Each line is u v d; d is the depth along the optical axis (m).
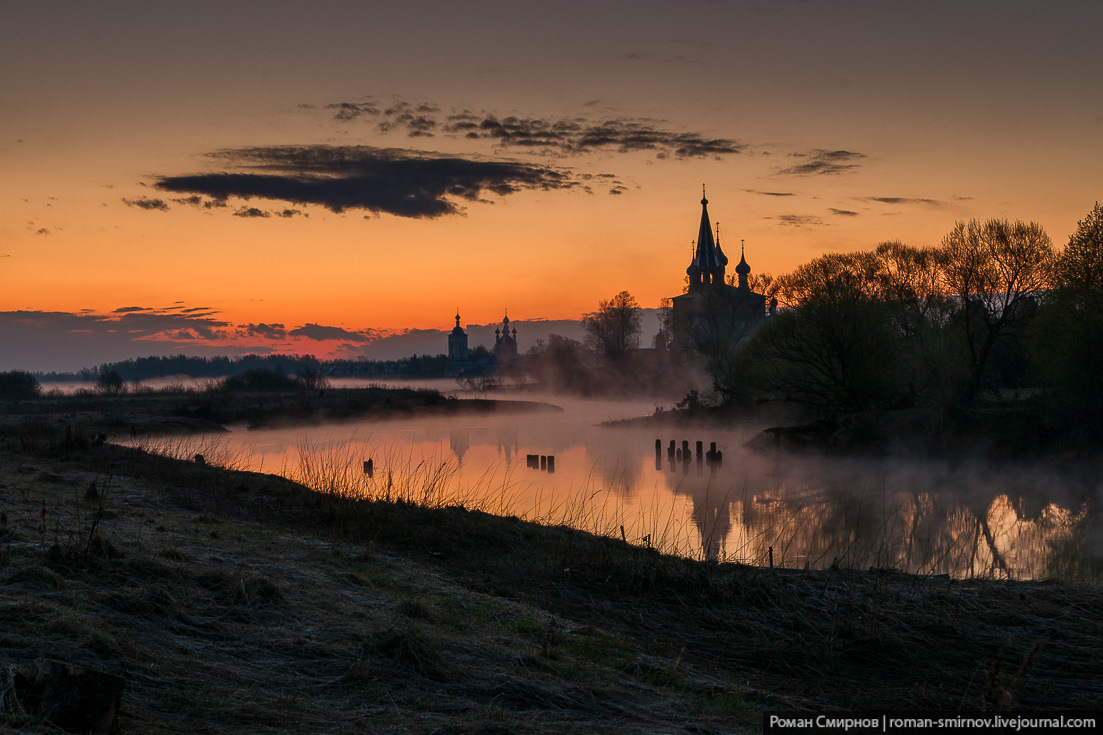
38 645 6.03
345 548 13.16
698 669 8.86
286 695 6.22
